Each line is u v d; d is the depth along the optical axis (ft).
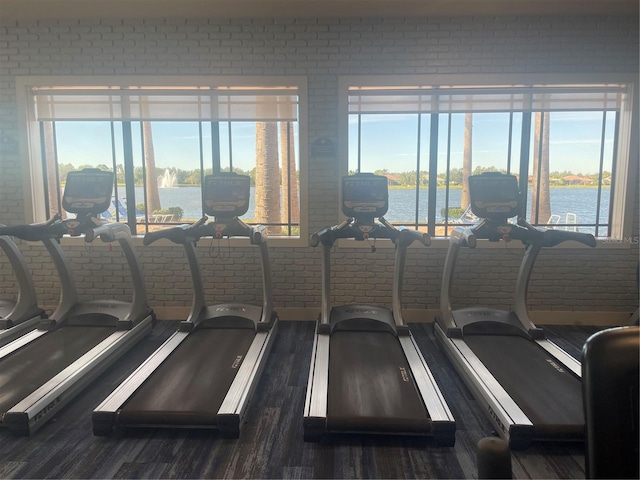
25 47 13.61
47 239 12.06
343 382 8.92
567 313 14.21
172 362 9.91
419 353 10.41
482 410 8.95
